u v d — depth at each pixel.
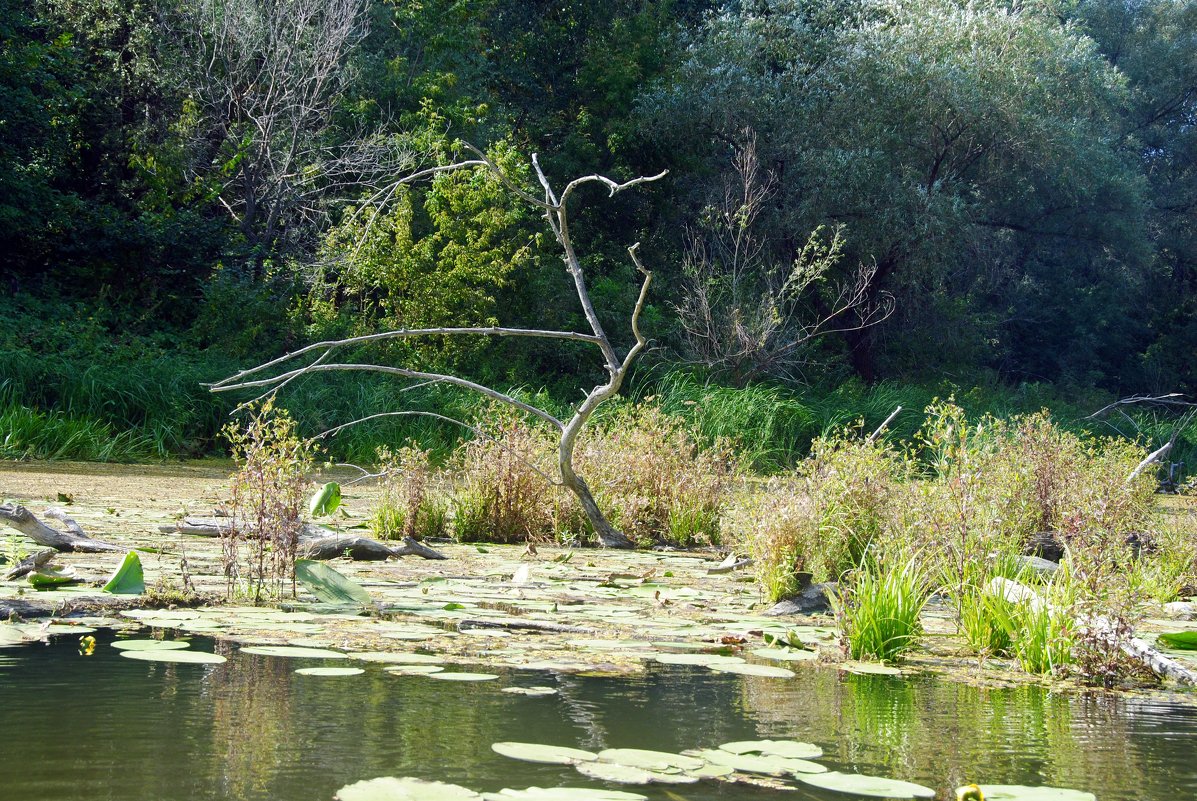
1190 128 36.28
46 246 20.45
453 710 2.83
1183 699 3.49
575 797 2.03
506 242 20.03
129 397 15.49
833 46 26.16
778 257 26.06
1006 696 3.42
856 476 6.38
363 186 20.89
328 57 20.61
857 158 24.06
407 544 6.74
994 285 32.41
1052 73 26.53
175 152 19.95
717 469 8.88
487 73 27.02
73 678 3.08
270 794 2.07
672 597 5.38
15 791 2.05
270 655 3.50
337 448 15.91
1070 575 4.34
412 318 19.12
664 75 27.33
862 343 26.47
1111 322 34.84
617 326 21.70
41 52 19.73
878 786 2.24
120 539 6.55
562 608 4.82
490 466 8.19
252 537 5.11
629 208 26.97
